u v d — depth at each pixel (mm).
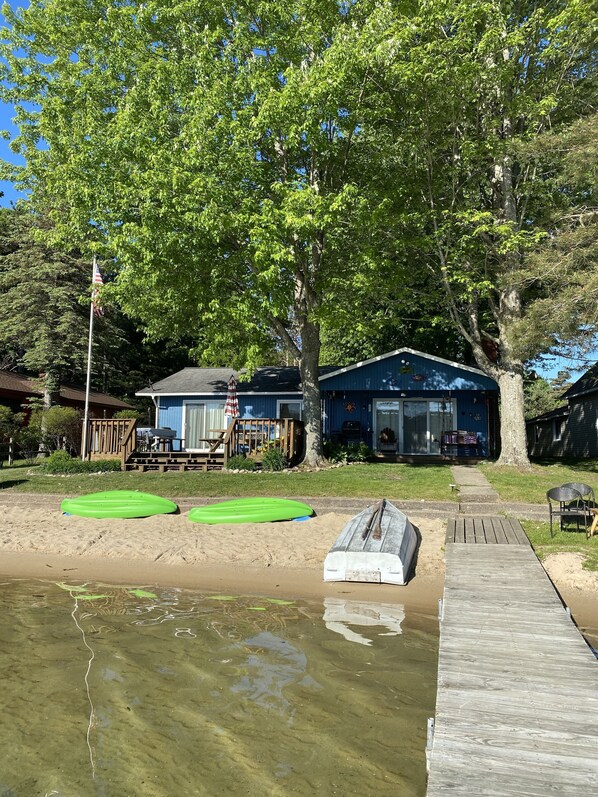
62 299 28547
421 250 17391
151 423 37594
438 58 14148
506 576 7895
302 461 19281
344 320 16641
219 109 15023
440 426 23422
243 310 15312
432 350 29688
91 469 18500
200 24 16609
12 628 6957
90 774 3996
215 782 3896
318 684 5332
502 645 5441
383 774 3953
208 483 15414
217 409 25188
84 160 15336
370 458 21516
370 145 17062
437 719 4023
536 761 3492
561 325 13109
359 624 7113
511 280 14664
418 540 10703
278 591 8711
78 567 10242
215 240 14969
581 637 5656
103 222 15789
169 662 5859
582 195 17031
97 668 5715
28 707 4930
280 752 4234
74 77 16906
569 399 28125
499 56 15727
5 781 3930
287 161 16875
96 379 37688
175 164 14727
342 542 9656
